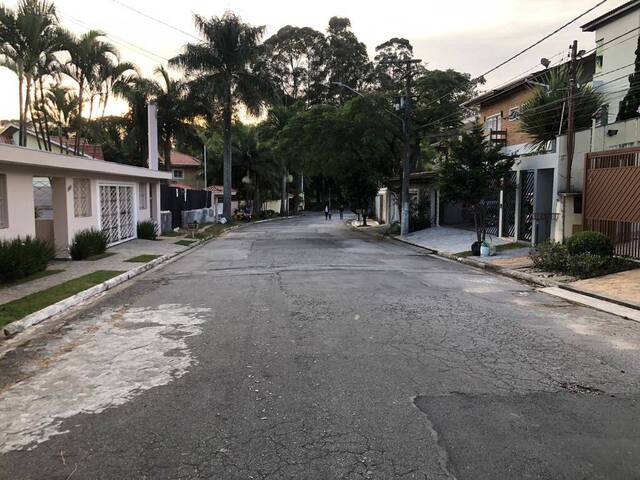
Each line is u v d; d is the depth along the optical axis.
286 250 20.28
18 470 3.62
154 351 6.42
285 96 56.62
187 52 36.91
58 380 5.44
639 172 12.77
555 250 13.59
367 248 21.59
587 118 18.53
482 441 3.98
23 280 11.85
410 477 3.48
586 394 4.97
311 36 57.12
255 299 9.77
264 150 57.28
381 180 32.53
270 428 4.21
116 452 3.85
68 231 16.23
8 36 18.70
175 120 37.09
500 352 6.35
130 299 10.10
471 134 18.06
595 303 9.66
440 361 5.96
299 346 6.55
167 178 26.98
